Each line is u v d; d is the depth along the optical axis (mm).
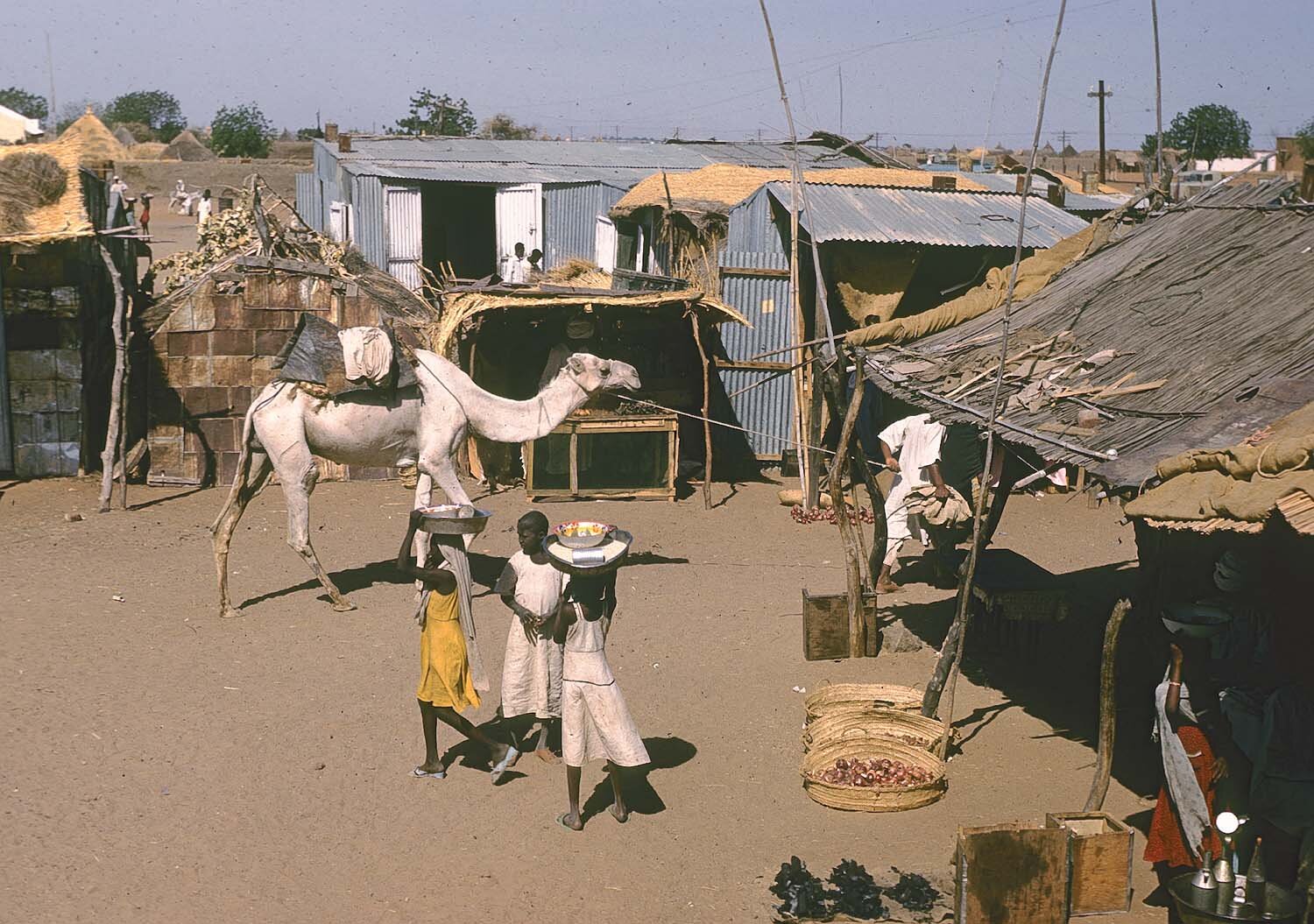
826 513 16047
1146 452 7066
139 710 9008
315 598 11992
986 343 10555
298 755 8344
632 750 7301
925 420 12352
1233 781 6418
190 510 15664
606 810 7695
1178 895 5844
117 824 7266
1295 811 6266
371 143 30469
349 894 6605
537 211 25828
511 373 17609
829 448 17812
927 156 35812
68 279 16578
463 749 8578
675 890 6719
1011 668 10594
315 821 7438
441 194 31672
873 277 17859
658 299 16109
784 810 7738
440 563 8805
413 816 7543
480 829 7406
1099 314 10156
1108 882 6418
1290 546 7910
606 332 17594
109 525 14703
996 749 8766
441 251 31969
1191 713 6387
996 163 33000
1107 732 7090
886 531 11930
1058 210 19812
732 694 9797
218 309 16859
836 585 12977
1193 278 9789
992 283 12109
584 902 6582
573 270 20109
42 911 6273
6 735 8430
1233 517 5781
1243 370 7625
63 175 16234
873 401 19062
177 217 47875
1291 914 5633
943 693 9930
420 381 11773
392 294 18609
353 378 11273
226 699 9297
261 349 16953
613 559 7172
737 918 6430
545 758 8430
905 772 8023
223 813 7480
